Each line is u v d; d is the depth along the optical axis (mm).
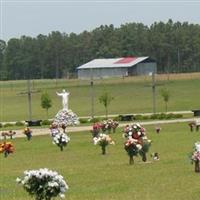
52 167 46562
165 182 35312
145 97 152250
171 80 185250
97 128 71188
